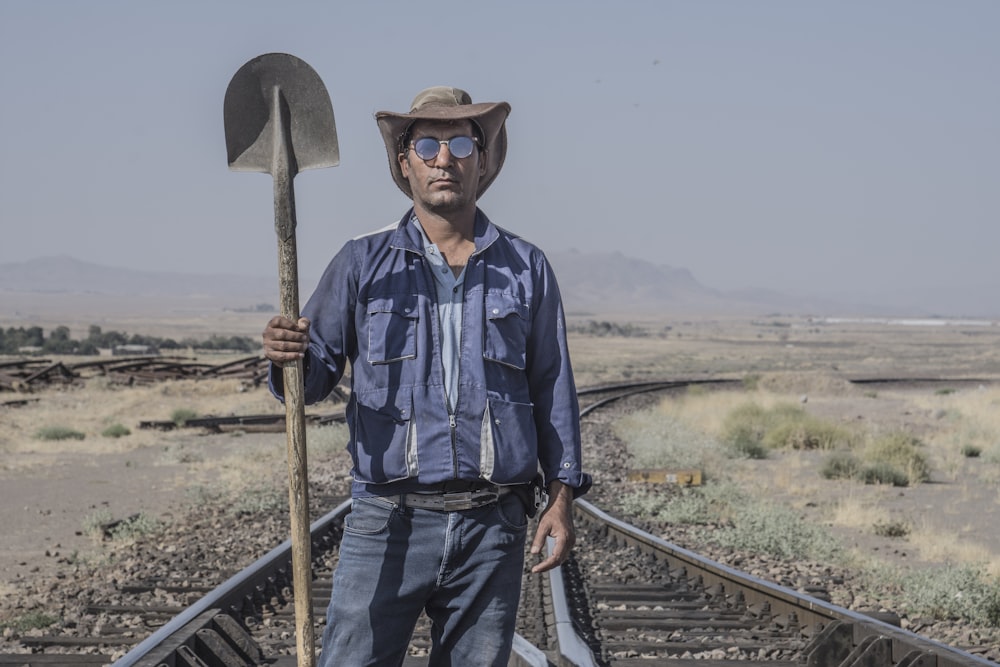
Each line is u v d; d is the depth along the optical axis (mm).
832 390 50906
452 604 3525
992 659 7996
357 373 3510
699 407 38969
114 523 13570
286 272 3410
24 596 9656
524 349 3572
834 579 10898
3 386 38406
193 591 9516
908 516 16047
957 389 60250
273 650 7082
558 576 8664
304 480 3396
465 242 3617
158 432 27734
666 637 7785
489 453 3428
